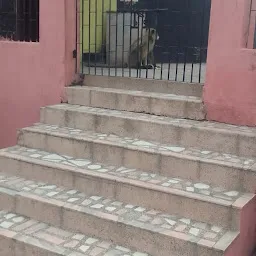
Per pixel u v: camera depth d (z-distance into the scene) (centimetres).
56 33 344
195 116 296
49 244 227
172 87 324
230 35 277
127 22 428
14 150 303
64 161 281
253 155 257
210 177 247
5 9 400
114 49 429
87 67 416
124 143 279
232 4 273
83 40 400
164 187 240
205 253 203
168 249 213
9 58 373
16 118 379
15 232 238
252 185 236
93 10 429
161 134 283
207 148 271
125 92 325
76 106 335
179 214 233
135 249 223
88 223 235
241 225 220
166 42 477
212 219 224
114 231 228
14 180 281
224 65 283
